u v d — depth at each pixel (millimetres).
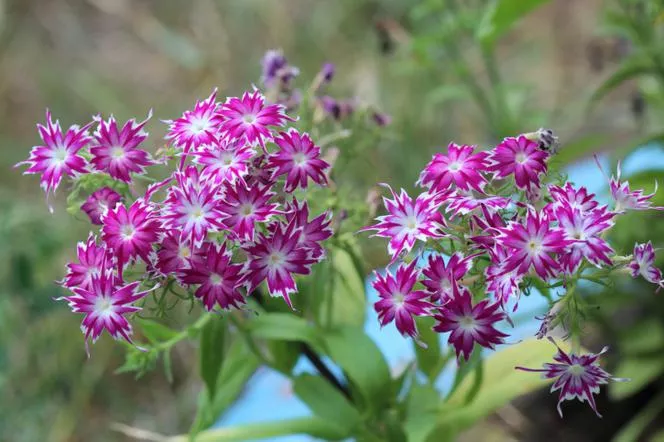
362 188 1011
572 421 879
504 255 625
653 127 1027
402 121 1140
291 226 642
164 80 1481
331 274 734
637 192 648
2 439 949
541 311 842
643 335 860
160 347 702
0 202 980
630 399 875
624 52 1029
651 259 637
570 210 625
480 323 628
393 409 743
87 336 646
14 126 1442
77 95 1435
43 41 1601
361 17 1428
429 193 642
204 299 640
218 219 635
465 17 912
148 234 638
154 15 1593
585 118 1188
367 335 736
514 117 942
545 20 1489
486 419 896
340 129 769
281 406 909
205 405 742
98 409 1045
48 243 957
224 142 646
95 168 659
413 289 657
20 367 1005
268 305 736
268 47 1404
